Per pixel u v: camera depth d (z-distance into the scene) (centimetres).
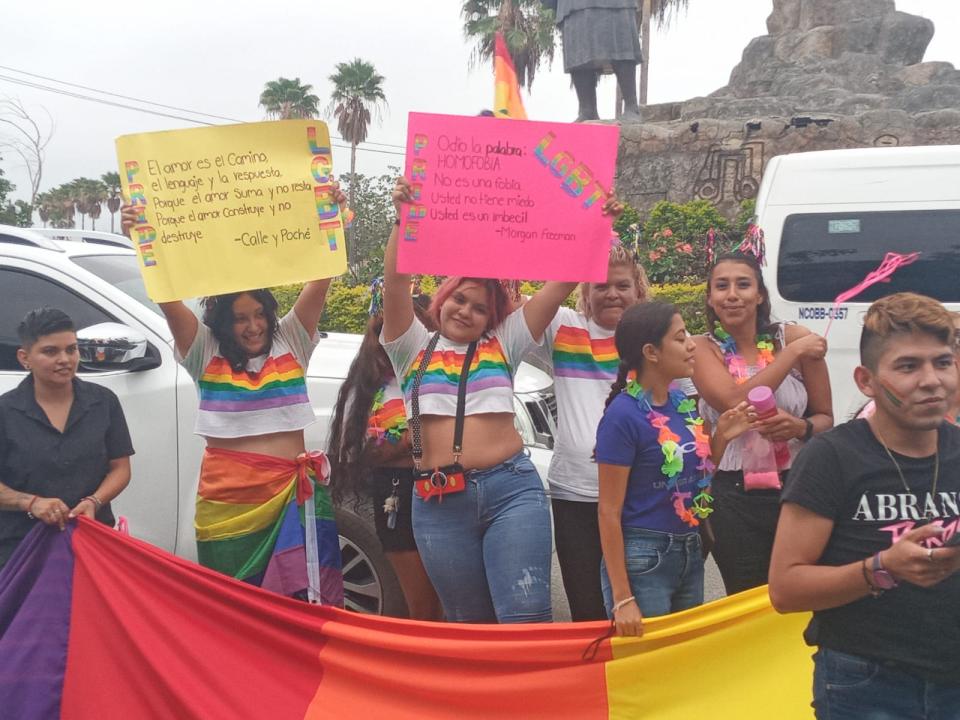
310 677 366
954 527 218
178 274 382
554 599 604
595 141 366
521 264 369
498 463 372
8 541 384
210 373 399
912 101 1989
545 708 344
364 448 439
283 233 386
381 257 2336
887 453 236
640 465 335
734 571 384
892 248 755
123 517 454
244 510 397
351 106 4091
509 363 388
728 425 338
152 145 383
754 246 412
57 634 372
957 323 289
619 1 1984
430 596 452
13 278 512
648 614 339
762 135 1805
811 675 328
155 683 369
